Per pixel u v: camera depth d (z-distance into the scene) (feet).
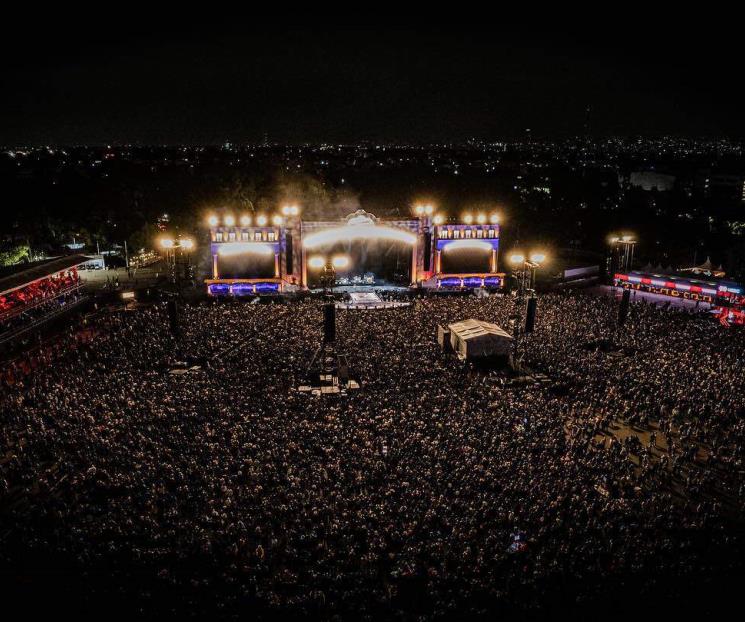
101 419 126.31
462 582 82.74
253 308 218.18
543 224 388.37
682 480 112.98
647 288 275.18
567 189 521.24
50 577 83.76
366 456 112.47
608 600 79.87
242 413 129.29
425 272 285.23
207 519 94.02
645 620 76.69
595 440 126.31
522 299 214.48
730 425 131.13
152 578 83.25
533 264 195.31
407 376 153.58
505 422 126.82
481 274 283.59
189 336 184.34
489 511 97.35
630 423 134.62
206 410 130.00
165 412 128.26
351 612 77.82
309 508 97.60
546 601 79.56
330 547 89.81
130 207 366.22
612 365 162.20
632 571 84.84
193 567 85.40
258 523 94.27
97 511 97.50
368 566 85.56
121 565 85.66
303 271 269.23
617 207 454.40
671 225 392.47
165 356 168.55
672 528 95.61
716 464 118.01
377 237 274.16
